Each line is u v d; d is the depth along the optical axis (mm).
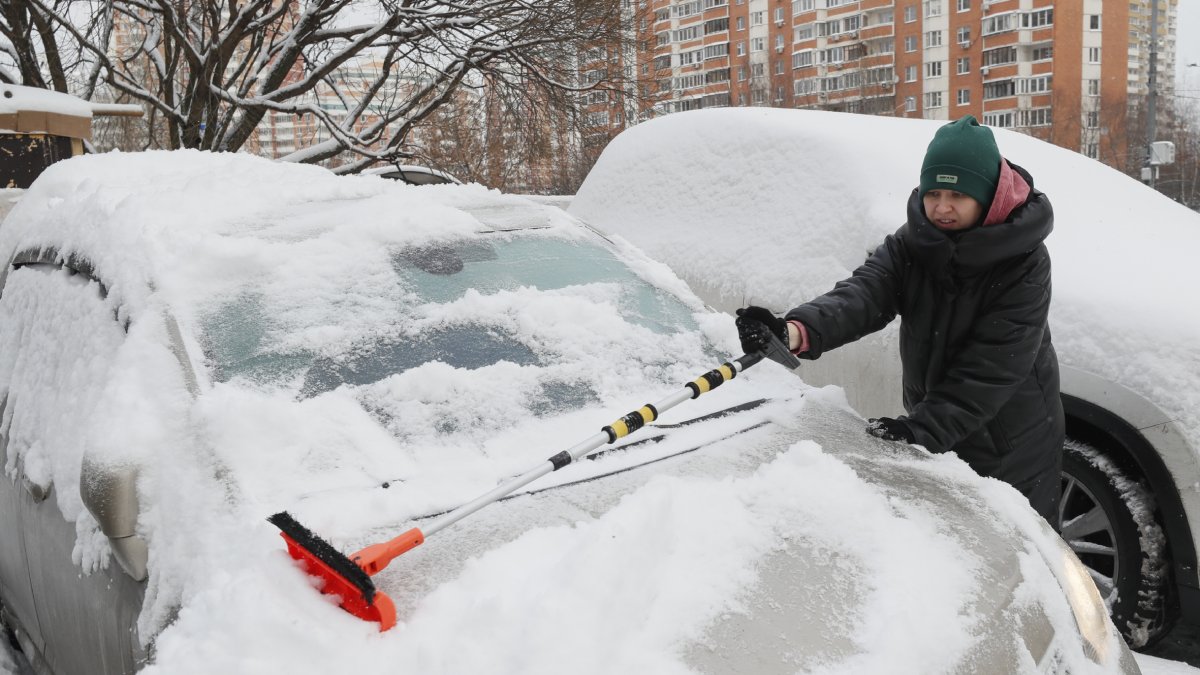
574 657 1491
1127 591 3363
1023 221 2480
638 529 1780
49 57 13961
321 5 13531
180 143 13234
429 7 14422
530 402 2334
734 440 2344
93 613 2129
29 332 2898
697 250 4754
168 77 13859
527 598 1613
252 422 2006
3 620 3230
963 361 2619
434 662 1498
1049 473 2848
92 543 2156
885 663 1593
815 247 4270
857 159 4344
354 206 2920
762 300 4371
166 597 1813
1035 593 1909
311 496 1904
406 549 1724
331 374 2254
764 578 1761
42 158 7816
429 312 2520
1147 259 3758
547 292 2773
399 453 2080
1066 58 58625
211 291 2373
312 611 1595
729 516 1917
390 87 17250
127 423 2018
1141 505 3344
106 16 12836
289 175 3432
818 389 2762
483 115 19500
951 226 2580
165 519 1904
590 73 16438
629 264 3125
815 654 1598
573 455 2041
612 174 5480
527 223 3121
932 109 63500
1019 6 58688
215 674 1484
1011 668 1726
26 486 2539
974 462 2801
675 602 1646
